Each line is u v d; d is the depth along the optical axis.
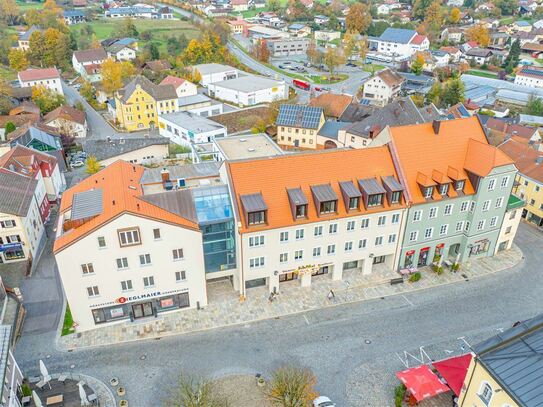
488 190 61.75
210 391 43.84
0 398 36.53
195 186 58.44
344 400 44.94
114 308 53.59
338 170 58.38
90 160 100.50
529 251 69.50
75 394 45.16
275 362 48.97
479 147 62.34
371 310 56.47
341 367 48.47
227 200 55.31
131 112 138.25
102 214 49.78
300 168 57.31
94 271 50.22
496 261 66.75
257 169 56.06
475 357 36.81
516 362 34.84
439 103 160.50
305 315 55.59
